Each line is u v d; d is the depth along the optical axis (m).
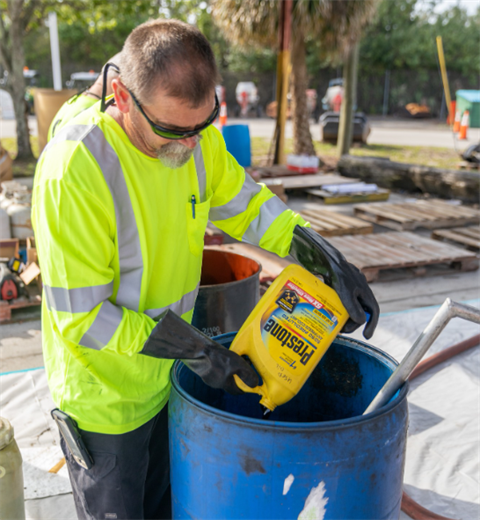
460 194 8.30
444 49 32.81
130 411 1.62
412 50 32.12
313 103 26.11
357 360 1.78
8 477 1.78
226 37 11.33
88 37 32.97
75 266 1.33
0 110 23.00
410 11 33.62
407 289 5.05
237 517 1.39
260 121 25.02
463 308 1.27
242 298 2.56
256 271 2.71
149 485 1.93
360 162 9.88
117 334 1.36
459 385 3.30
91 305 1.35
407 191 9.31
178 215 1.55
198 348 1.38
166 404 1.81
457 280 5.33
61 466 2.54
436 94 30.81
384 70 33.53
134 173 1.42
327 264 1.58
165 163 1.37
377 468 1.37
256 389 1.52
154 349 1.37
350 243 5.78
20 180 9.70
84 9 12.36
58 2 11.94
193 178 1.58
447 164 12.00
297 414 1.99
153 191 1.47
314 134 19.48
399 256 5.36
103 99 1.39
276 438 1.30
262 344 1.53
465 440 2.80
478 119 15.92
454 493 2.45
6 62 11.69
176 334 1.37
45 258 1.35
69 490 2.40
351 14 10.34
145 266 1.49
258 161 12.12
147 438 1.71
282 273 1.59
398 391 1.48
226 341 1.79
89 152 1.36
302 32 10.41
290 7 9.73
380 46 32.88
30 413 3.00
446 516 2.32
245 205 1.78
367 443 1.33
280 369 1.52
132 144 1.42
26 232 5.59
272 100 30.75
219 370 1.39
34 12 12.25
